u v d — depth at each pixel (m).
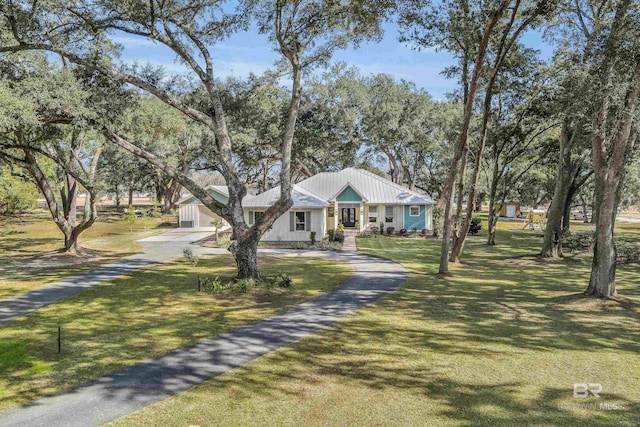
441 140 44.66
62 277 17.73
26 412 6.47
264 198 30.64
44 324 11.09
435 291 15.03
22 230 39.22
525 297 14.09
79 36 14.48
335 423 6.09
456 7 16.25
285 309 12.51
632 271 19.61
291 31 15.06
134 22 14.43
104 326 10.88
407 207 36.62
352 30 15.59
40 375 7.84
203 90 18.58
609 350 9.04
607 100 12.14
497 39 18.62
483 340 9.71
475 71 17.58
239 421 6.16
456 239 21.83
